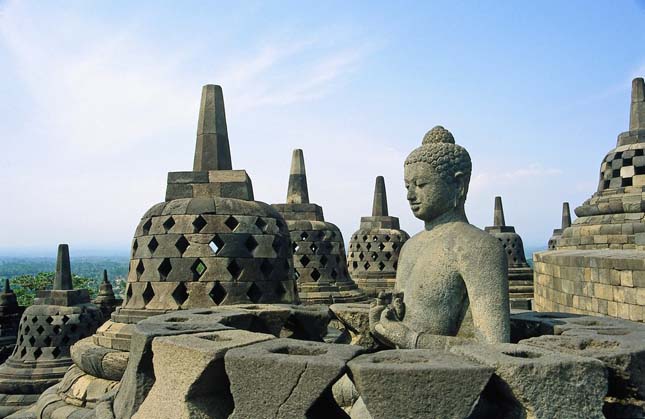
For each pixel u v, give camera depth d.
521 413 3.05
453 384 2.98
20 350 14.91
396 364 3.12
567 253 10.86
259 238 7.75
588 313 9.12
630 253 9.54
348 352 3.42
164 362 3.81
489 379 3.00
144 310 7.32
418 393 2.99
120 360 6.60
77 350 7.19
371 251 18.53
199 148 8.73
